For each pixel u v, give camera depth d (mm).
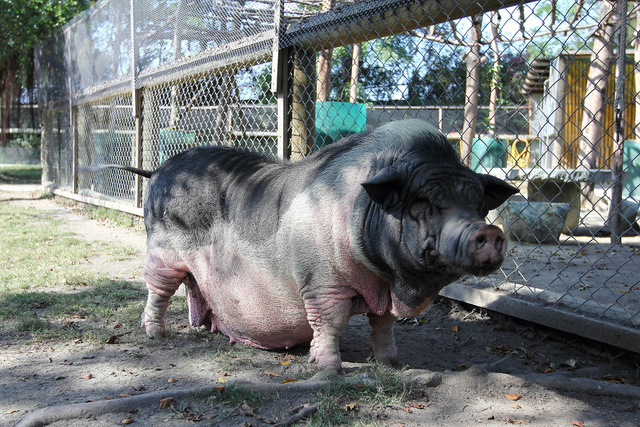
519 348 4332
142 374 3645
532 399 3342
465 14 4246
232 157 4312
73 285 6062
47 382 3486
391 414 3076
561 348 4246
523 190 10180
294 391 3238
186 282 4496
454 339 4605
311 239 3357
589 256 7207
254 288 3795
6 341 4277
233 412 3004
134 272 6738
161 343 4301
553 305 4289
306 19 5340
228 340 4430
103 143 11672
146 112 9266
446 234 2670
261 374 3668
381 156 3129
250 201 3820
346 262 3277
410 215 2877
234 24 6285
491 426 2971
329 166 3393
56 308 5059
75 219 11203
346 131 5633
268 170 3996
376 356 3865
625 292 4832
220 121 7020
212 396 3150
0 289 5793
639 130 10953
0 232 9352
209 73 7059
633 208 9547
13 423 2920
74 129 13227
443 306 5238
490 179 3025
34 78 17688
